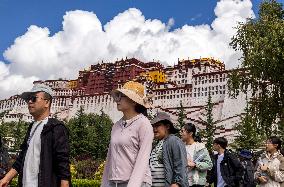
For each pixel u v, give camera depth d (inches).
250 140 2031.3
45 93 230.5
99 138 4222.4
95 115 5251.0
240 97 5664.4
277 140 396.5
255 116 1253.1
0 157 344.2
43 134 219.5
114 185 201.2
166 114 263.0
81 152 3973.9
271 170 389.1
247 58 1228.5
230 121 5231.3
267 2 1380.4
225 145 421.7
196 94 6884.8
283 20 1321.4
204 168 343.3
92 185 890.7
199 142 372.2
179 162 245.1
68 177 217.5
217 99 6550.2
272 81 1206.9
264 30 1293.1
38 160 216.5
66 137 223.6
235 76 1288.1
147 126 203.6
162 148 251.1
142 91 212.2
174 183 242.5
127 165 200.5
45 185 212.4
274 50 1171.3
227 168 403.2
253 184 411.2
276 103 1218.6
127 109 209.9
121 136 204.4
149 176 205.2
